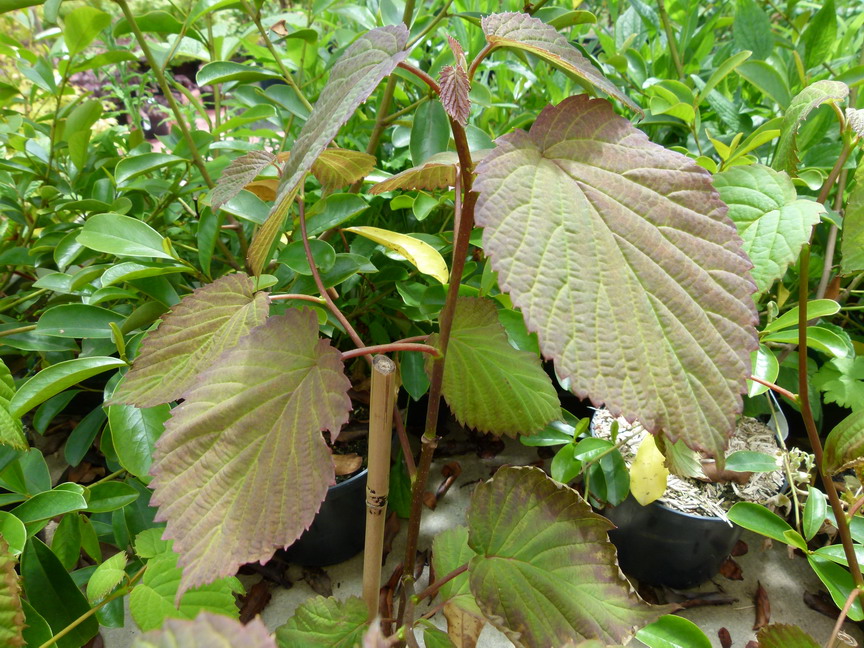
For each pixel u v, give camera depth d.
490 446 0.75
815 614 0.57
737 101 0.77
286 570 0.61
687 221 0.26
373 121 0.68
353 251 0.58
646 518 0.54
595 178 0.27
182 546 0.28
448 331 0.33
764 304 0.65
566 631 0.35
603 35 0.74
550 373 0.75
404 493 0.64
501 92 0.81
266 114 0.60
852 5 0.94
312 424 0.30
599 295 0.25
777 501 0.53
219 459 0.30
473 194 0.29
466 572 0.41
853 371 0.60
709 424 0.25
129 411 0.44
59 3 0.53
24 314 0.67
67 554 0.48
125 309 0.61
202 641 0.20
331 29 0.87
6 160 0.63
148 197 0.68
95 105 0.59
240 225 0.60
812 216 0.33
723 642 0.55
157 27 0.57
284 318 0.32
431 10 0.75
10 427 0.40
